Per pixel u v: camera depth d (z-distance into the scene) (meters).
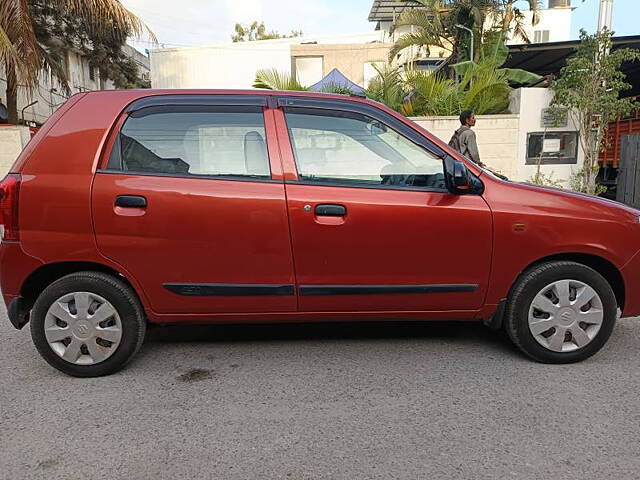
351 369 3.61
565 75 10.27
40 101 20.08
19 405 3.15
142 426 2.90
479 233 3.50
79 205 3.36
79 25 16.70
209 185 3.43
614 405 3.09
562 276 3.55
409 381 3.41
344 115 3.58
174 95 3.54
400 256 3.50
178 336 4.27
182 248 3.42
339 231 3.45
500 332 4.31
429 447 2.68
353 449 2.67
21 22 11.38
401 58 22.77
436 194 3.52
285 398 3.20
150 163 3.46
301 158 3.53
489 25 16.16
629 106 9.73
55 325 3.48
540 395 3.21
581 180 10.75
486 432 2.81
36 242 3.37
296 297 3.53
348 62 24.80
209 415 3.02
